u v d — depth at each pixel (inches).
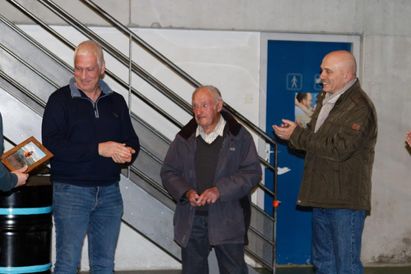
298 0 251.1
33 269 168.6
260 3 249.1
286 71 253.9
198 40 247.4
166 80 245.4
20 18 234.1
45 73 188.4
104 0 239.8
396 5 256.7
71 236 155.2
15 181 144.9
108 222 160.6
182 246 166.2
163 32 245.1
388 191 259.6
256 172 167.9
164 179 170.2
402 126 259.6
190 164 167.3
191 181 167.5
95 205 158.1
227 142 166.7
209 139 167.6
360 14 255.0
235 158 167.2
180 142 169.6
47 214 170.9
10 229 165.3
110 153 152.8
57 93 158.1
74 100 157.1
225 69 249.8
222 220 165.2
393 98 258.5
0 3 232.8
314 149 161.0
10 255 165.9
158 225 187.5
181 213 168.7
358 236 162.7
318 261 169.3
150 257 248.8
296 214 257.4
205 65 248.5
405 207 261.0
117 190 162.4
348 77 162.6
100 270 161.3
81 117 156.6
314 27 252.7
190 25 245.4
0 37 186.2
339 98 162.4
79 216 155.6
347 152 157.3
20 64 186.2
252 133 252.7
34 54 187.8
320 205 162.1
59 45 237.0
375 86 257.6
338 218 161.6
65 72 189.0
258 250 207.2
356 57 257.4
